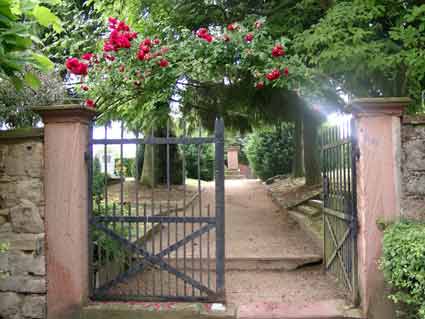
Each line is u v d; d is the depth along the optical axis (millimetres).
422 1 4551
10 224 3525
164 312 3348
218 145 3473
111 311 3387
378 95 5359
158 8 5805
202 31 4535
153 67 4688
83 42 6191
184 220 3521
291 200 8711
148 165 11242
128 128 7746
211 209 8273
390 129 3289
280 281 4504
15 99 3988
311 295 3953
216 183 3506
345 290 3828
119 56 4648
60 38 6516
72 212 3453
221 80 7172
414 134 3311
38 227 3490
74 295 3418
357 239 3441
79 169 3473
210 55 4590
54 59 6645
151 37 5395
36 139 3523
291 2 5371
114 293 3633
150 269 4664
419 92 4914
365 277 3283
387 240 2930
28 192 3514
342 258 3945
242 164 23391
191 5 5691
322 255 5082
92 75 4742
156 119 7699
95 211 4098
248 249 5508
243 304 3637
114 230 3604
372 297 3270
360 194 3363
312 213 6961
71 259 3430
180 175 12234
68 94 5492
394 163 3283
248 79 6707
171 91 6449
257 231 6719
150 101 6043
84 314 3398
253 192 11641
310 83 4605
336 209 4086
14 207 3523
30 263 3482
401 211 3291
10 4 2422
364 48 4160
